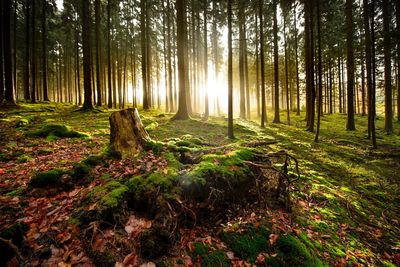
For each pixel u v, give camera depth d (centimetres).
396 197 671
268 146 1043
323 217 482
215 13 1741
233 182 403
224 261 309
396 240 468
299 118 2462
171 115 1778
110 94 2109
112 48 2688
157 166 434
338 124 2133
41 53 2925
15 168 513
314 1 1384
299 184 631
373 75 1172
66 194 390
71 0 2362
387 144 1312
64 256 275
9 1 1495
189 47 2734
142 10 2056
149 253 292
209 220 368
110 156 490
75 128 1005
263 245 340
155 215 336
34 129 892
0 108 1385
